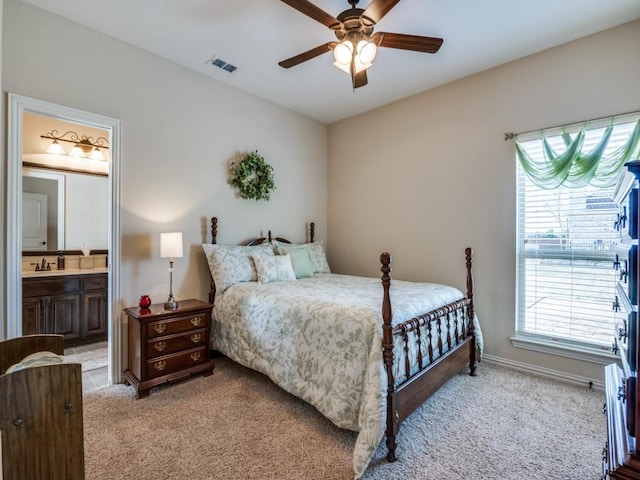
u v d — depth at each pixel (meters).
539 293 2.82
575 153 2.56
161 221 2.92
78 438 1.06
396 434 1.75
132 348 2.55
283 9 2.27
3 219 2.13
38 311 3.18
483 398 2.36
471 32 2.49
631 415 0.84
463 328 2.75
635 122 2.34
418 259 3.59
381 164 3.95
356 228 4.23
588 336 2.57
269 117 3.84
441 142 3.40
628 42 2.37
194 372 2.66
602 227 2.50
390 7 1.80
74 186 3.77
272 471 1.62
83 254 3.83
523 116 2.86
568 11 2.25
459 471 1.63
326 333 2.01
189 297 3.11
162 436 1.90
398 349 1.87
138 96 2.76
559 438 1.89
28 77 2.21
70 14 2.34
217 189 3.35
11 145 2.14
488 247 3.07
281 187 4.00
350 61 2.13
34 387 1.00
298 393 2.12
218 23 2.43
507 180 2.96
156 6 2.25
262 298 2.57
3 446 0.94
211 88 3.28
